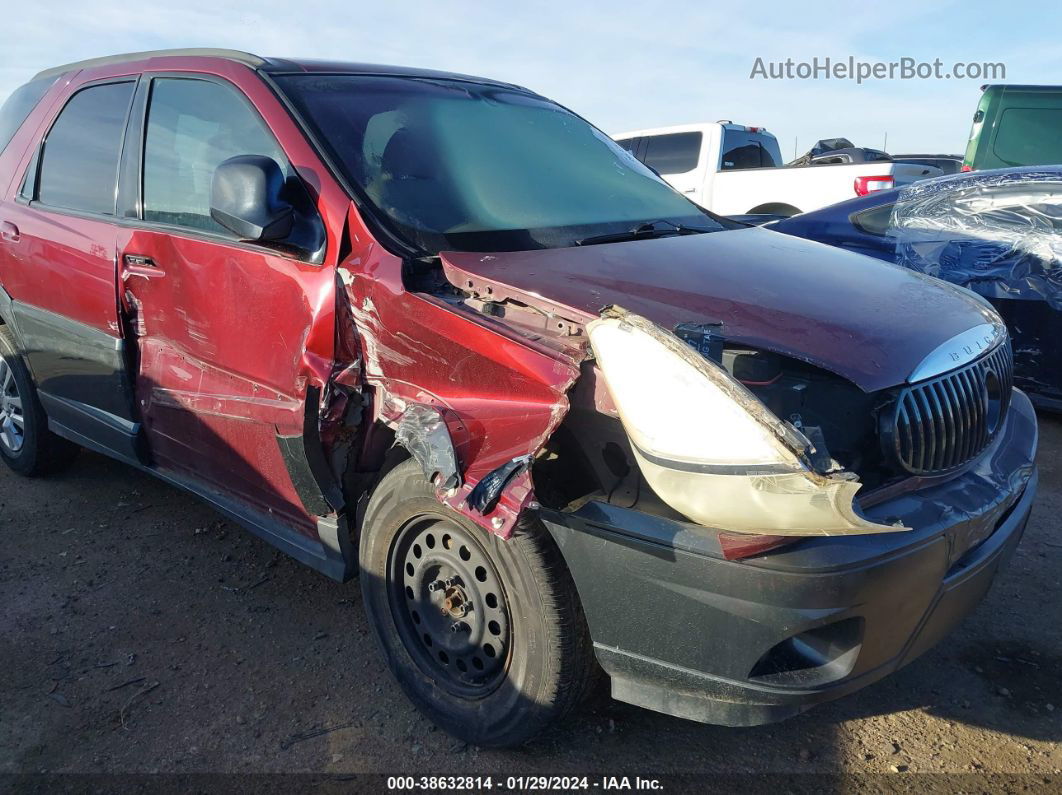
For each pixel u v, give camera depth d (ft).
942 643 10.09
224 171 8.46
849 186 32.35
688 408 6.23
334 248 8.58
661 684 7.12
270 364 9.07
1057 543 12.44
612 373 6.62
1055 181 16.72
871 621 6.70
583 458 7.13
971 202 17.70
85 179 11.91
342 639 10.19
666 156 38.52
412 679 8.66
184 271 9.96
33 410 13.93
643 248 9.18
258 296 9.11
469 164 10.04
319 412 8.36
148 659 9.77
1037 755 8.26
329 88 10.09
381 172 9.21
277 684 9.35
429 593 8.48
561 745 8.40
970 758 8.23
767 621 6.44
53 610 10.76
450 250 8.60
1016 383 17.26
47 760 8.19
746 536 6.41
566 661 7.39
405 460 8.45
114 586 11.35
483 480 6.91
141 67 11.55
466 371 7.60
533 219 9.61
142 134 11.08
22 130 13.48
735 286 8.07
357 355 8.55
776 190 34.68
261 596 11.14
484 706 8.04
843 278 8.87
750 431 5.97
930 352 7.54
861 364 7.00
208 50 10.87
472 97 11.41
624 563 6.84
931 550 6.89
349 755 8.29
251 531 10.24
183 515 13.50
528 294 7.42
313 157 9.07
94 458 15.78
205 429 10.19
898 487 7.20
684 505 6.38
